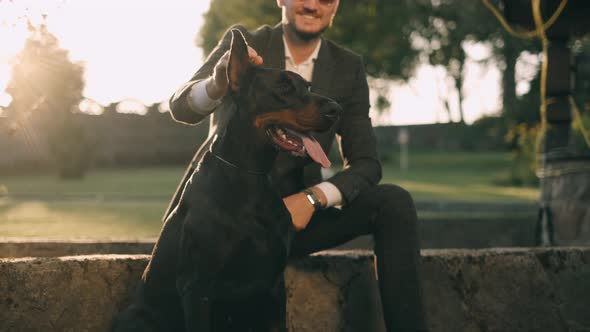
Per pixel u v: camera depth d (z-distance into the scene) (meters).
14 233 5.89
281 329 2.46
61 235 5.79
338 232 2.87
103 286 2.78
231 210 2.34
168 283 2.49
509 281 3.20
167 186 16.25
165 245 2.49
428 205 10.98
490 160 28.62
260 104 2.38
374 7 22.69
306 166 3.01
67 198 12.60
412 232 2.75
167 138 32.12
